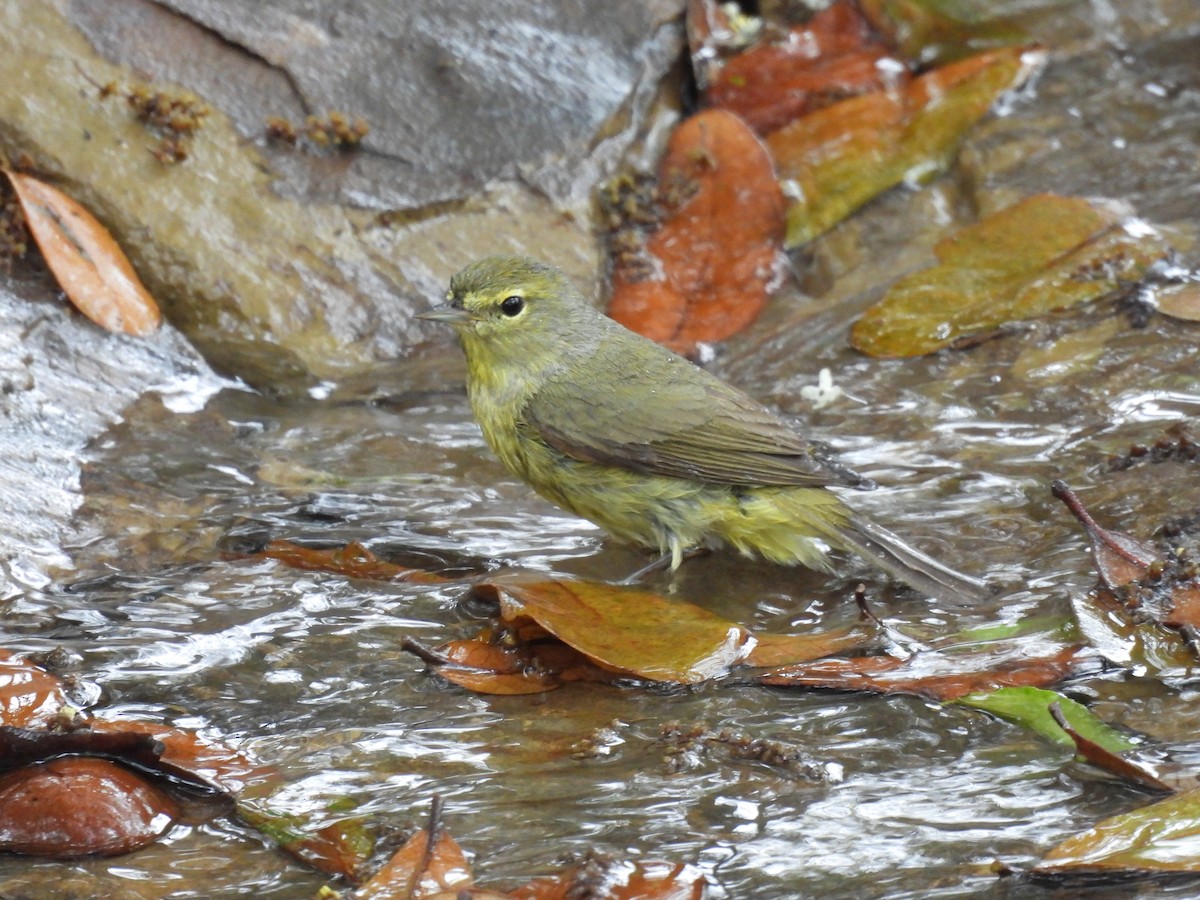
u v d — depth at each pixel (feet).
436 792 23.36
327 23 48.73
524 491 37.04
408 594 30.83
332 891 20.56
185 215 43.68
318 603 30.42
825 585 31.68
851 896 20.27
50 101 43.75
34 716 25.59
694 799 22.89
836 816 22.26
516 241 46.62
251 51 47.19
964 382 39.65
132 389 40.16
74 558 32.40
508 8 51.03
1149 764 23.00
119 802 22.75
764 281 46.50
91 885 21.17
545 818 22.44
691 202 48.37
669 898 20.12
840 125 50.80
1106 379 38.55
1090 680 25.84
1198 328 39.86
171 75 45.83
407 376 42.96
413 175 46.78
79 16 45.60
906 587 31.07
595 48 50.96
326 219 45.24
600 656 26.84
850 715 25.32
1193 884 20.02
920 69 53.67
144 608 30.12
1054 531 32.01
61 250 41.37
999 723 24.80
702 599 31.19
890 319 42.45
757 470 32.09
